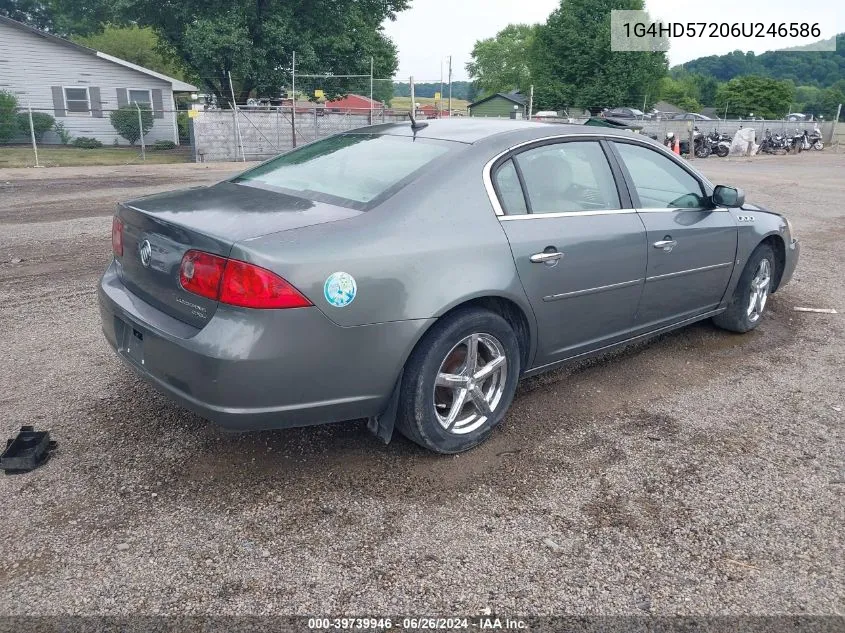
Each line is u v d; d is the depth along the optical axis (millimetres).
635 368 4449
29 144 25484
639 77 44875
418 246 2893
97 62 26219
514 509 2865
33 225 9023
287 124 24375
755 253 4906
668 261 4074
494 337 3221
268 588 2377
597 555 2598
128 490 2916
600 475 3148
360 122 25484
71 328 4914
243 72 26797
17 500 2824
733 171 21078
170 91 27719
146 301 3014
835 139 44312
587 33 45062
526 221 3326
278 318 2578
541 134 3586
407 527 2725
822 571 2541
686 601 2375
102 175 16328
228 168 19688
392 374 2893
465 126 3695
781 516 2873
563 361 3748
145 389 3893
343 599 2338
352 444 3342
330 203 3055
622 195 3861
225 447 3281
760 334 5195
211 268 2615
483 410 3291
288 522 2734
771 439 3543
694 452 3387
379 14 32281
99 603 2289
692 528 2775
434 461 3211
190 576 2424
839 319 5625
